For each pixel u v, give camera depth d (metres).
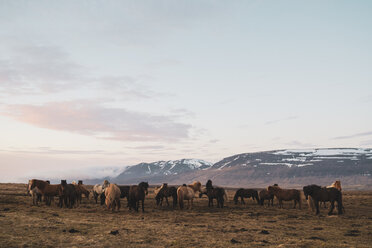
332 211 29.42
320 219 25.00
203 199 44.28
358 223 22.97
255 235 17.70
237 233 18.27
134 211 28.02
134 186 28.00
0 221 18.64
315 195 27.88
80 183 34.81
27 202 32.91
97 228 18.27
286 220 24.34
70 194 29.55
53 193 30.41
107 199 27.86
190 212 28.73
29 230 16.62
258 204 38.53
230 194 64.62
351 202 42.59
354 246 15.00
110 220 21.81
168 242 15.23
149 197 46.22
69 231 16.88
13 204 30.39
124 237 15.98
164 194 33.94
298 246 14.89
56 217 21.98
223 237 16.88
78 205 32.16
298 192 33.31
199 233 17.81
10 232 15.87
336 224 22.45
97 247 13.81
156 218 23.97
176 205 34.06
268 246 14.84
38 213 23.56
